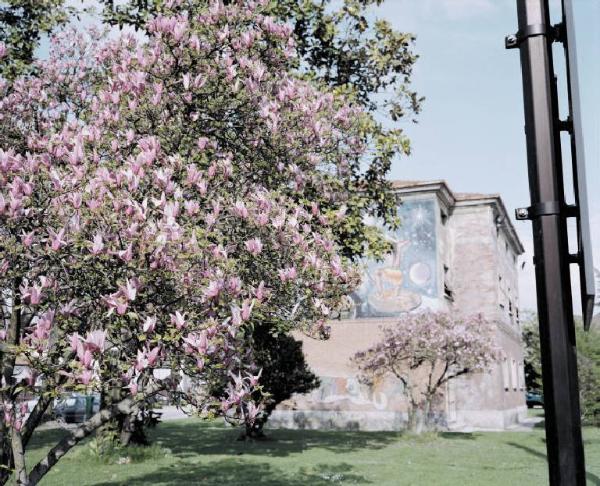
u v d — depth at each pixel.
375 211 17.06
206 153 7.15
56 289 4.61
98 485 10.43
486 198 26.47
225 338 4.38
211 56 7.49
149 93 6.85
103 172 4.86
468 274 26.52
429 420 22.61
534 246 1.50
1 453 5.02
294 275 5.22
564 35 1.47
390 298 24.56
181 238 4.46
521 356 36.62
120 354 4.70
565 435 1.38
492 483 10.88
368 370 21.17
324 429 24.02
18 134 8.61
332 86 16.88
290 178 7.48
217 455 15.23
